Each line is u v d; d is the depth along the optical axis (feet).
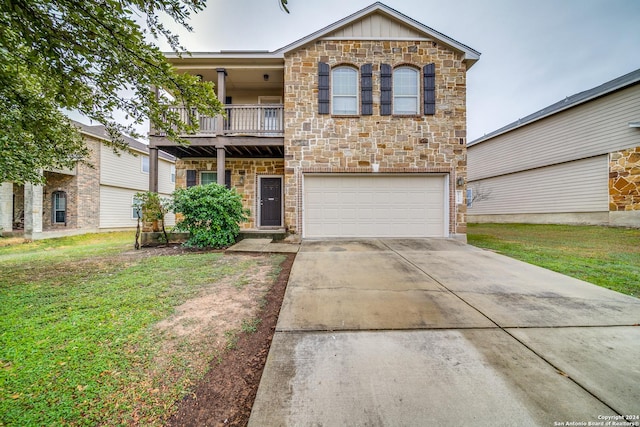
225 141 26.30
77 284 13.11
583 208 34.19
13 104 12.17
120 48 8.73
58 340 8.00
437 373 6.42
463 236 25.57
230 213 24.08
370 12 25.20
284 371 6.54
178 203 23.22
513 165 44.50
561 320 9.06
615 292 11.64
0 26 7.79
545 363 6.78
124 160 47.67
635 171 29.48
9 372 6.57
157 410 5.62
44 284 13.14
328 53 25.72
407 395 5.72
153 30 9.09
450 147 25.88
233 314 9.87
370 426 4.98
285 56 25.73
